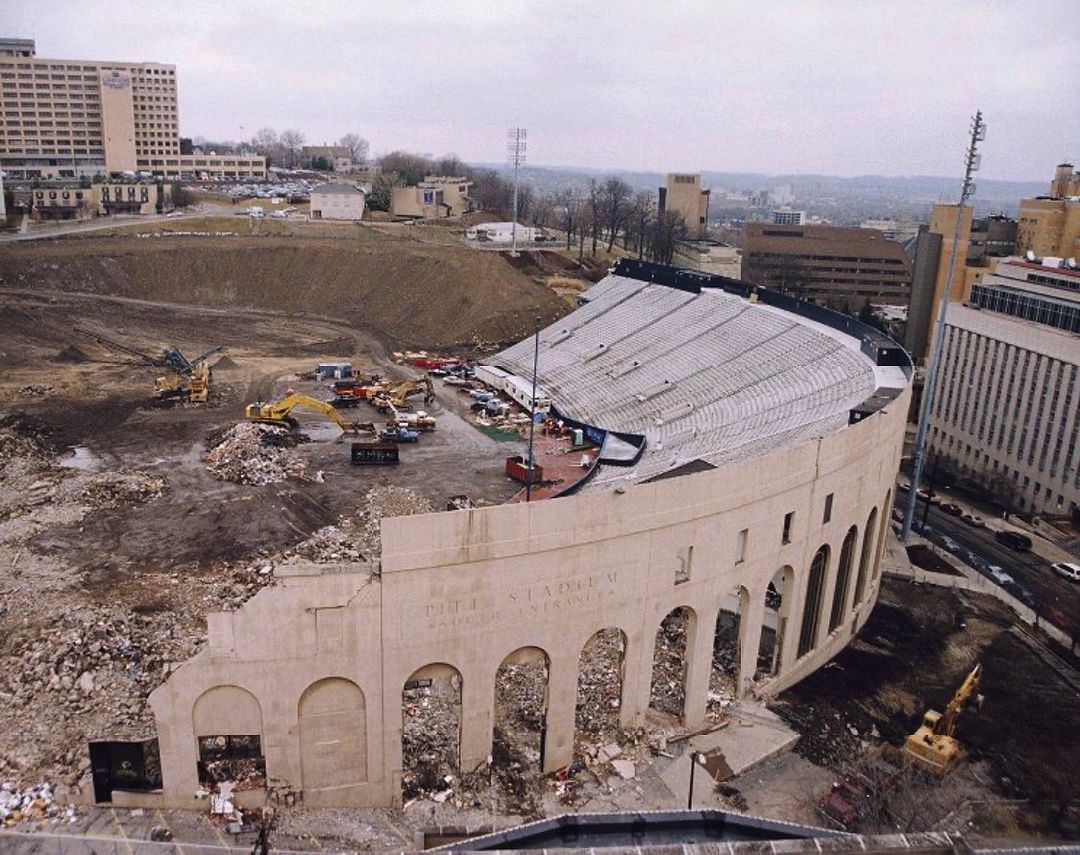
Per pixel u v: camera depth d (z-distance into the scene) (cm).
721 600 5588
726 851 2284
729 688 6175
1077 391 9950
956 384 12362
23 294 17425
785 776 5281
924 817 4844
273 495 9362
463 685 4866
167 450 10675
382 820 4731
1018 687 6450
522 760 5281
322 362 15175
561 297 18300
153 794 4625
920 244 16712
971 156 9019
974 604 7788
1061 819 4841
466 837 4244
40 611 6694
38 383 13062
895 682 6444
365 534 8481
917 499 10881
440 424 12219
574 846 3134
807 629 6475
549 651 5003
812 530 6125
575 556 4941
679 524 5262
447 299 18125
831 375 9631
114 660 6100
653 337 13538
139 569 7556
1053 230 17350
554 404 12775
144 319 17125
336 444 11162
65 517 8562
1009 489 10975
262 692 4559
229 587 7262
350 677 4647
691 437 10056
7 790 4772
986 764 5491
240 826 4528
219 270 19388
